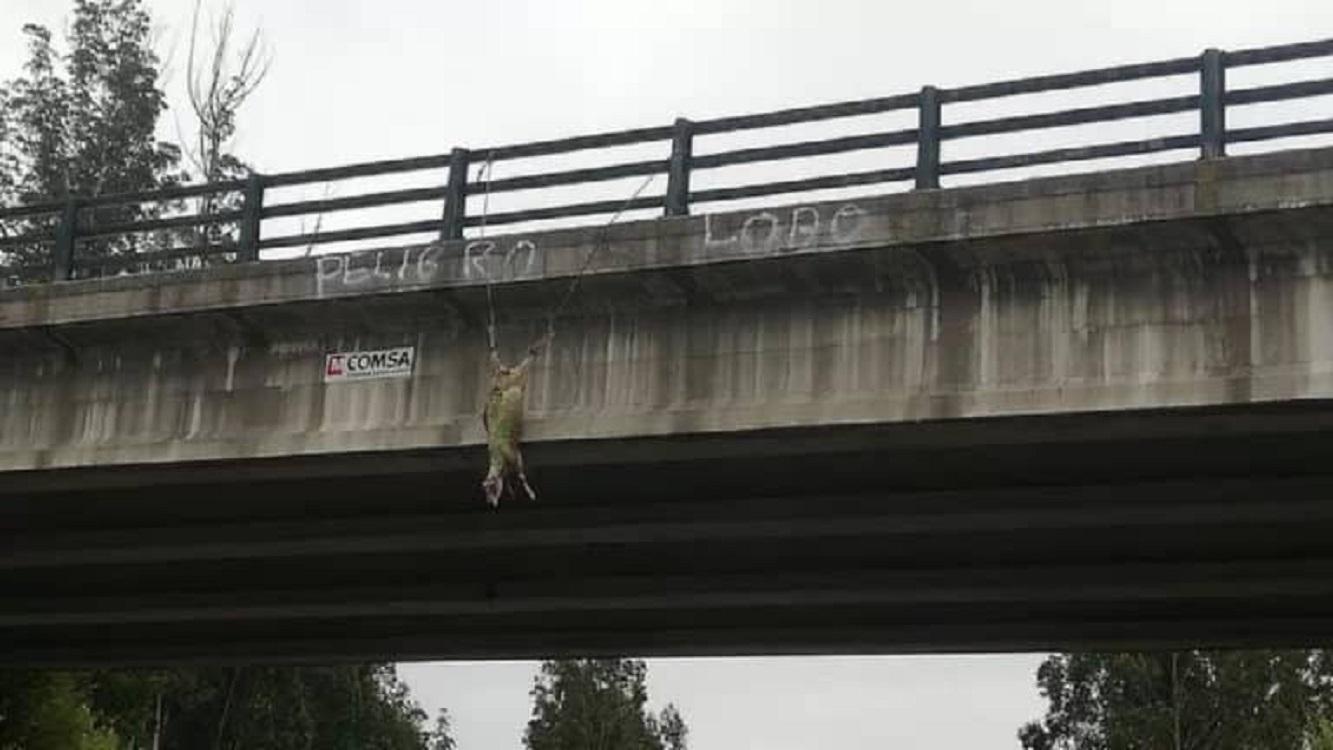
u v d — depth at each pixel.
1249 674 65.62
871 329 17.83
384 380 20.41
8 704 35.78
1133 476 19.72
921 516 20.83
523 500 22.41
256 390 21.16
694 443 18.84
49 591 29.48
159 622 30.78
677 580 24.94
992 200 16.89
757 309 18.47
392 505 23.47
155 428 21.66
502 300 19.59
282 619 30.06
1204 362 16.17
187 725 65.62
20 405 22.58
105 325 21.75
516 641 30.33
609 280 18.84
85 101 54.34
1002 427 17.33
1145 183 16.23
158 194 22.92
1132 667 69.25
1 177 52.72
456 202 20.36
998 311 17.23
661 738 102.19
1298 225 15.79
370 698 72.06
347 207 21.30
